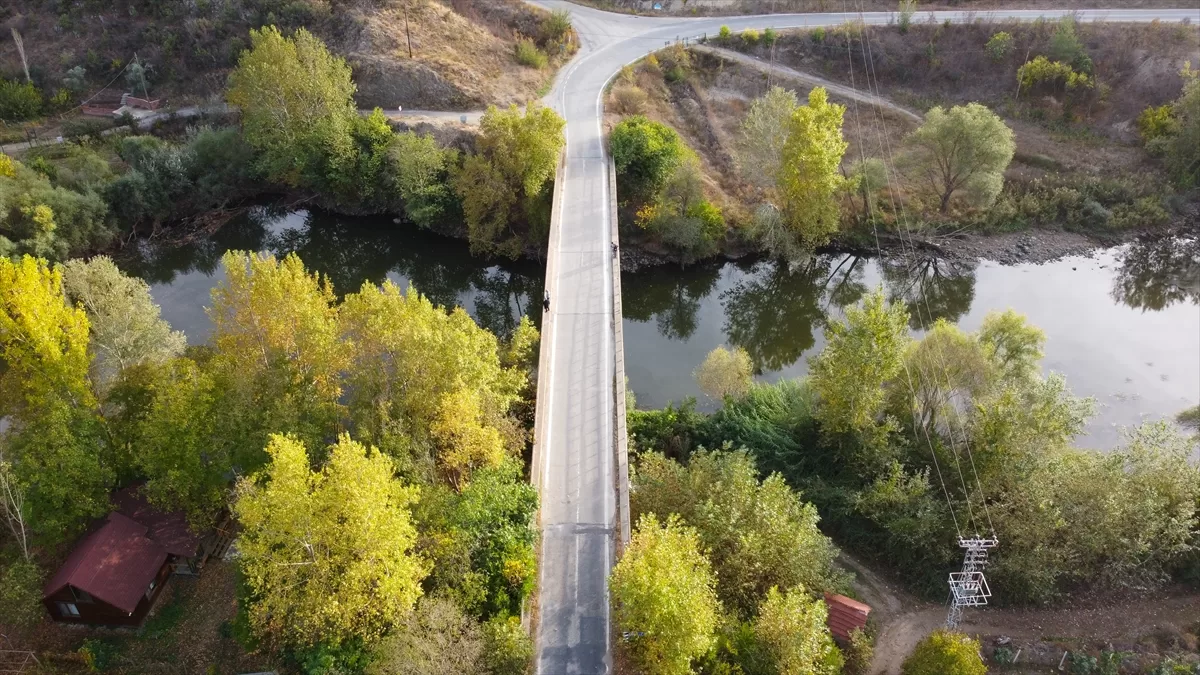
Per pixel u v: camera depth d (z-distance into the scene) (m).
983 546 34.53
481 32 79.81
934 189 69.38
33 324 32.66
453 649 26.66
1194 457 44.41
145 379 36.22
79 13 84.69
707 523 34.56
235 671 31.19
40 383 33.50
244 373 34.91
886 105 77.25
